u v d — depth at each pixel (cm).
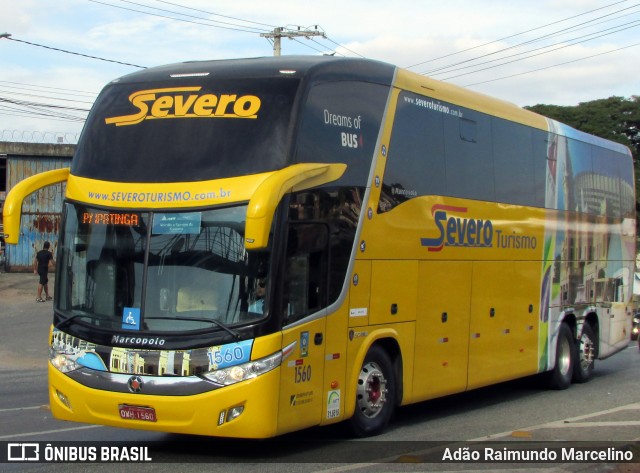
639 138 4797
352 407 923
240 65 910
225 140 844
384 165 982
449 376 1119
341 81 925
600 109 4822
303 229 846
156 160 855
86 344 838
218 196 817
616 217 1730
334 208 894
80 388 834
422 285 1054
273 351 796
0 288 3112
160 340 803
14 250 3584
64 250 883
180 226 824
